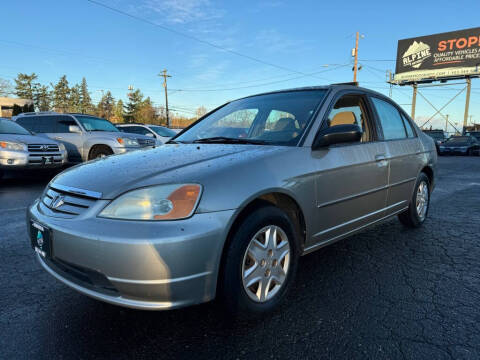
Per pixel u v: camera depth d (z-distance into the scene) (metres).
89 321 2.13
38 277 2.78
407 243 3.62
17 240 3.69
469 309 2.26
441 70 35.44
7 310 2.26
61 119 9.60
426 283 2.66
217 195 1.85
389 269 2.93
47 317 2.17
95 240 1.72
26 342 1.91
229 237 1.92
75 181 2.07
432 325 2.06
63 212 1.96
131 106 82.94
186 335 1.97
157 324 2.09
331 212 2.58
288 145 2.46
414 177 3.78
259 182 2.03
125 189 1.84
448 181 8.86
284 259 2.25
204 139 2.94
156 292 1.70
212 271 1.81
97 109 93.50
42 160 7.63
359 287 2.58
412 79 37.47
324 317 2.15
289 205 2.36
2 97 60.72
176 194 1.79
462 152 22.25
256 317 2.06
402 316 2.17
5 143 7.18
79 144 9.25
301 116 2.74
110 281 1.73
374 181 3.03
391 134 3.54
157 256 1.66
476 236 3.86
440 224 4.37
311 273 2.85
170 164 2.11
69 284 1.94
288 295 2.45
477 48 33.25
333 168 2.55
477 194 6.71
